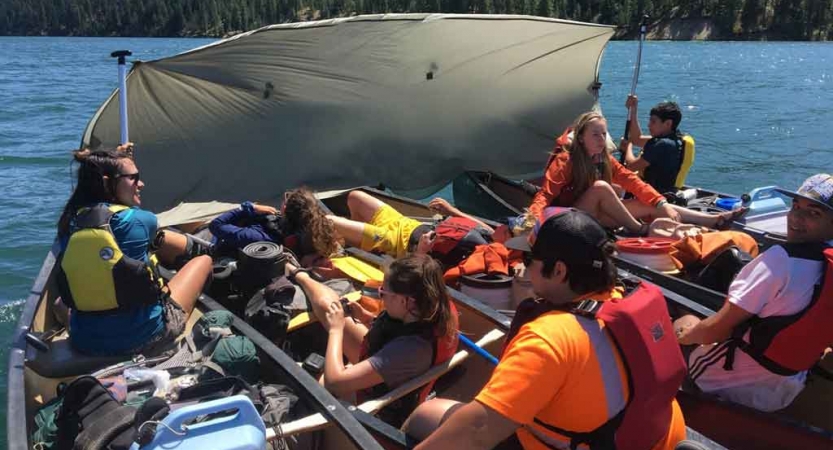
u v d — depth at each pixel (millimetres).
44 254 7113
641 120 14766
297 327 3551
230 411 2316
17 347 3189
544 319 1881
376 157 6262
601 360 1846
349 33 5336
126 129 4535
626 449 1937
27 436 2588
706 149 12375
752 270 2693
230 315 3354
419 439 2494
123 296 2979
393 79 5859
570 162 4512
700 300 3783
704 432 3010
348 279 4156
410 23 5488
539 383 1797
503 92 6438
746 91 21141
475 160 6641
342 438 2771
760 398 2852
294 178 6000
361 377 2756
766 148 12422
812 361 2723
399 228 4707
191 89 5223
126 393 2746
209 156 5621
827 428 3117
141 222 3070
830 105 17875
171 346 3205
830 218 2566
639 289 2027
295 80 5523
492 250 4027
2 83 25828
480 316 3611
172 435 2062
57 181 10195
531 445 2031
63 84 25531
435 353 2871
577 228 1894
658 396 1940
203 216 5418
